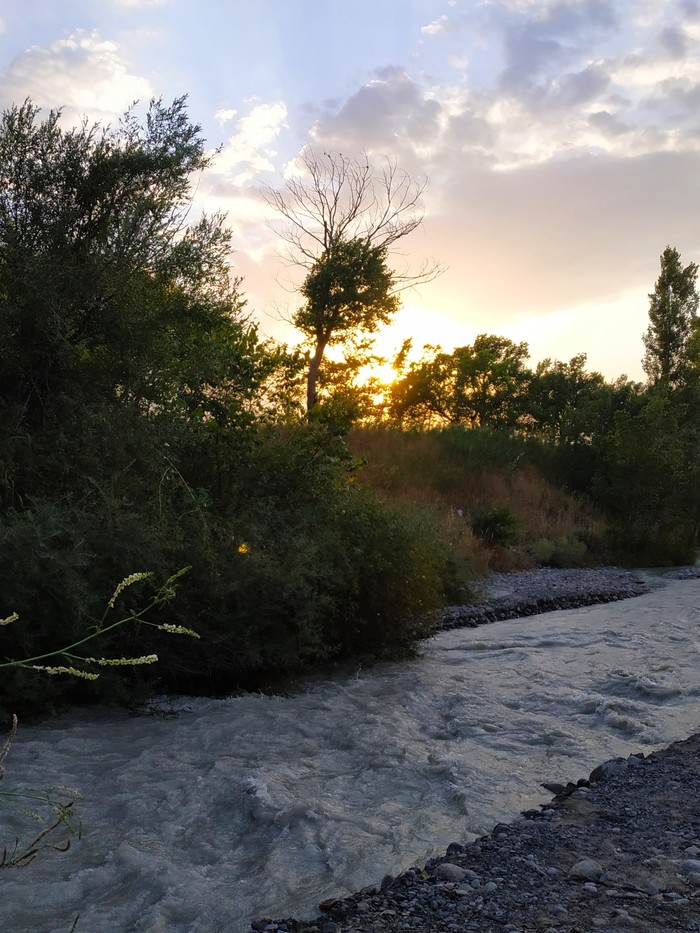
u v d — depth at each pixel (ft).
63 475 23.38
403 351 142.00
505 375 156.97
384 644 29.60
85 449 23.99
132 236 26.48
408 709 22.38
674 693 23.97
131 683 22.15
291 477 30.19
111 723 20.30
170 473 26.55
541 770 17.48
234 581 23.62
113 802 14.93
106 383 26.61
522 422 160.86
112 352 26.55
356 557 28.32
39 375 25.36
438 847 13.28
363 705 22.80
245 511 27.63
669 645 32.50
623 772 17.26
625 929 10.44
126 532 21.54
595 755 18.56
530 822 14.34
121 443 24.61
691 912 10.94
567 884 11.82
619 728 20.84
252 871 12.29
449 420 159.43
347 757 18.16
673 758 18.29
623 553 66.80
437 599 30.68
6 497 22.33
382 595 28.89
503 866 12.45
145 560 21.44
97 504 22.70
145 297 27.37
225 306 29.81
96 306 26.30
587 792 15.94
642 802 15.39
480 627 38.27
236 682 24.76
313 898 11.37
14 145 26.22
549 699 23.63
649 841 13.48
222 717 20.99
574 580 53.62
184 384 29.55
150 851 12.84
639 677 25.71
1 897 11.16
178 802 14.88
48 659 19.97
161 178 27.73
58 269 24.88
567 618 40.91
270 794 14.97
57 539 20.68
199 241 28.89
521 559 58.75
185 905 11.02
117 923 10.69
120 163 26.71
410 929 10.46
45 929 10.44
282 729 20.18
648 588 53.88
